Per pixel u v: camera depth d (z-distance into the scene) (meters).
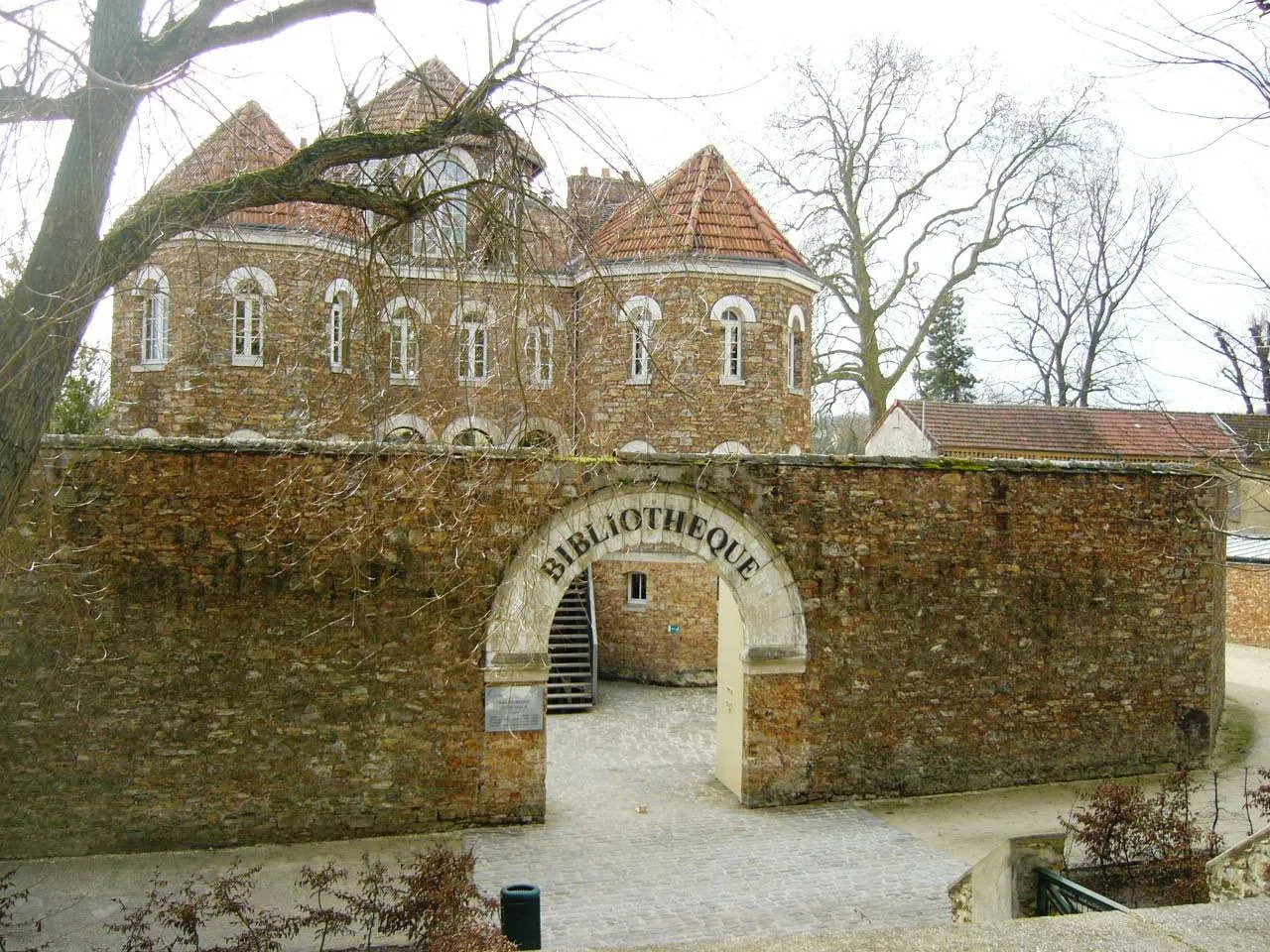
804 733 14.55
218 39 7.95
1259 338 10.56
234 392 21.33
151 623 12.59
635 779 16.19
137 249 7.55
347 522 12.26
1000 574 15.23
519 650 13.52
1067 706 15.50
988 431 32.84
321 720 13.00
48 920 10.46
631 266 23.20
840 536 14.64
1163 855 10.25
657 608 24.08
